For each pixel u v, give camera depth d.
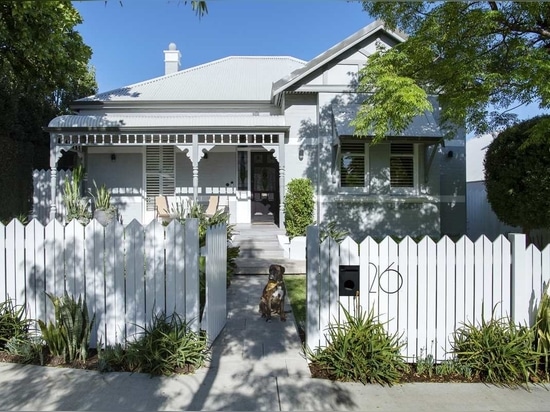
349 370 4.29
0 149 12.71
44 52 9.63
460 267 4.66
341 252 4.69
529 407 3.78
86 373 4.35
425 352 4.64
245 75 18.30
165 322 4.71
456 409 3.74
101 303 4.86
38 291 4.90
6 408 3.65
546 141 7.94
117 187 15.23
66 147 13.11
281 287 6.12
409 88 7.98
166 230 4.82
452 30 7.73
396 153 13.69
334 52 13.37
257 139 14.40
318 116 13.61
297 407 3.76
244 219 15.41
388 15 8.81
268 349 5.04
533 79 6.90
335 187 13.44
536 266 4.61
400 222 13.56
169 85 17.25
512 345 4.30
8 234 4.92
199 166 15.42
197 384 4.16
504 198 9.77
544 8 7.19
